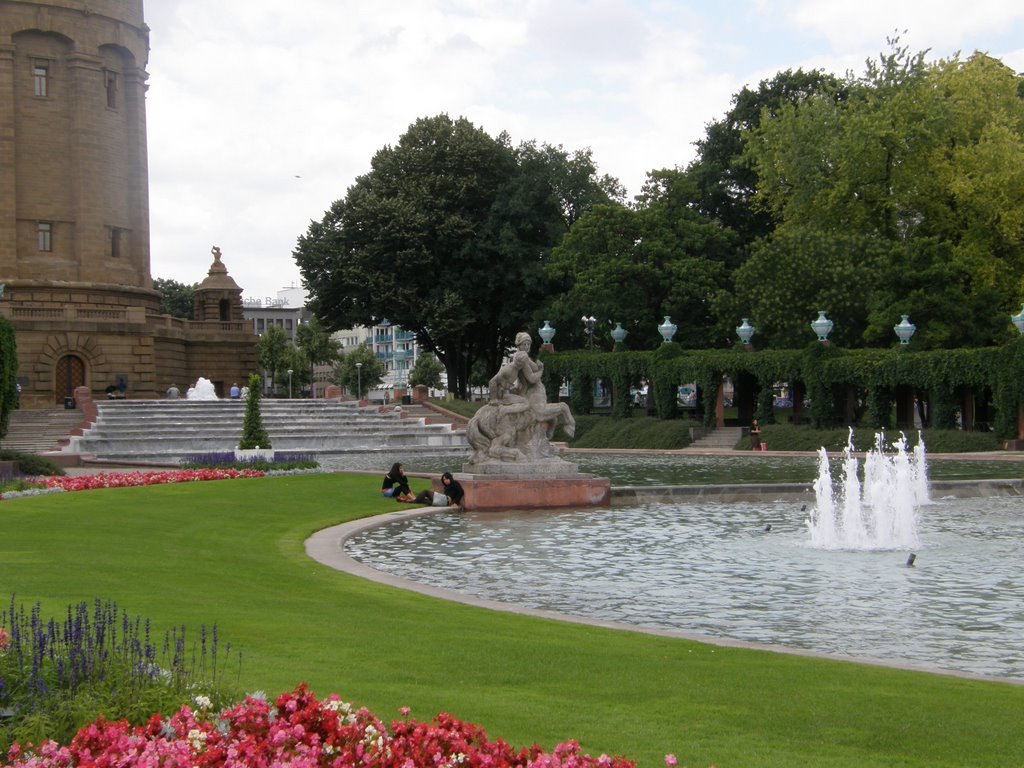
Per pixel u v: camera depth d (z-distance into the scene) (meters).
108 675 9.16
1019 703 10.38
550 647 12.59
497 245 84.00
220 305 95.94
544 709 9.80
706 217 82.75
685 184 77.25
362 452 61.31
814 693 10.62
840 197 69.69
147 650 9.70
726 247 79.69
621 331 74.06
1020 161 65.06
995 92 70.19
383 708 9.61
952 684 11.24
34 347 77.25
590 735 9.06
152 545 21.23
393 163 88.69
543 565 20.75
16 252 78.88
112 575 17.03
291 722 7.93
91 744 7.67
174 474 36.06
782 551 22.41
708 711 9.88
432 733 7.70
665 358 69.44
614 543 23.62
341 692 10.10
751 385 72.50
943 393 56.84
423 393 85.31
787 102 75.75
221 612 14.07
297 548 22.05
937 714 9.88
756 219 86.75
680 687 10.79
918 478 33.03
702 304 76.25
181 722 8.12
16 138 79.00
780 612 16.27
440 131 88.31
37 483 32.50
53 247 80.44
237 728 8.02
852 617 15.87
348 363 160.75
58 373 78.19
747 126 86.44
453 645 12.49
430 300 83.44
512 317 86.12
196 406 67.50
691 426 66.19
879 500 24.59
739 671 11.61
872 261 65.88
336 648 12.09
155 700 8.83
